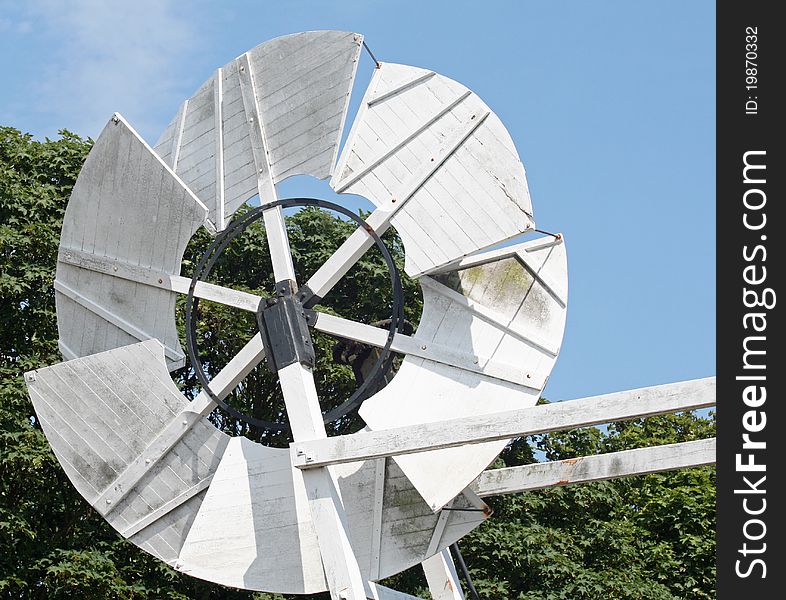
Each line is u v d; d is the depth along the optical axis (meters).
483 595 20.94
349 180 13.26
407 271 12.85
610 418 10.50
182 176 14.38
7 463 18.95
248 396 22.97
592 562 22.64
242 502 13.11
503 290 12.97
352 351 14.51
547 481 12.75
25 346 21.75
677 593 23.00
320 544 11.72
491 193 12.70
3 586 18.25
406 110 13.25
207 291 13.62
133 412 13.71
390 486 13.07
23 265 21.52
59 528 20.66
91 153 14.36
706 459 11.99
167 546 13.55
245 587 12.88
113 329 14.13
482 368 12.71
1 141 23.67
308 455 11.78
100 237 14.27
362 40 13.65
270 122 13.99
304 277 24.45
